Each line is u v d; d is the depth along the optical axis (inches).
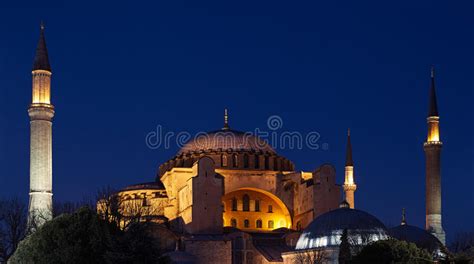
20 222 4584.2
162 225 5280.5
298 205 5974.4
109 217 4045.3
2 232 4483.3
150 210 5782.5
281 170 6235.2
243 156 6112.2
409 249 3678.6
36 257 3144.7
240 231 5492.1
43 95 4667.8
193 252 5182.1
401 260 3599.9
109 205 4109.3
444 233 5649.6
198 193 5487.2
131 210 4552.2
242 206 6028.5
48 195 4527.6
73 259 3107.8
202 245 5206.7
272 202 6102.4
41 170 4544.8
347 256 4089.6
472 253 4544.8
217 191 5531.5
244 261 5300.2
